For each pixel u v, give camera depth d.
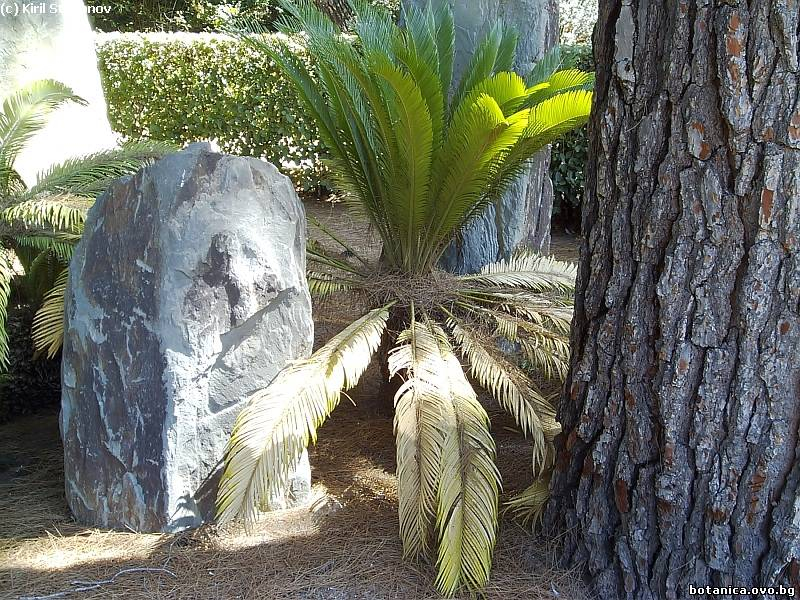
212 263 2.62
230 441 2.50
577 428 2.41
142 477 2.67
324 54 3.37
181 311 2.59
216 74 8.98
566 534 2.48
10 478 3.17
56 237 3.42
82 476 2.77
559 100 3.21
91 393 2.71
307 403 2.56
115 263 2.68
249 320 2.74
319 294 3.55
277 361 2.85
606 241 2.27
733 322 2.02
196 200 2.59
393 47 3.27
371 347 2.94
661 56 2.04
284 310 2.84
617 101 2.17
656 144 2.08
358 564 2.50
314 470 3.24
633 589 2.28
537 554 2.55
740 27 1.87
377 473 3.20
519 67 4.28
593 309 2.33
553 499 2.56
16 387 3.78
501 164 3.42
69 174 3.52
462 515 2.35
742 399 2.04
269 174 2.76
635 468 2.24
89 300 2.73
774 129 1.88
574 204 7.88
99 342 2.68
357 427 3.71
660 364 2.14
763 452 2.04
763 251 1.95
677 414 2.12
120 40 9.05
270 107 9.01
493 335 3.37
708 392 2.07
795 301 1.95
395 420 2.62
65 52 4.30
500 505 2.86
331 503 2.92
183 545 2.60
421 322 3.31
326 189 9.40
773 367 1.99
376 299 3.49
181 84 9.08
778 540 2.04
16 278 3.88
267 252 2.75
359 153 3.56
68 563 2.48
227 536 2.67
